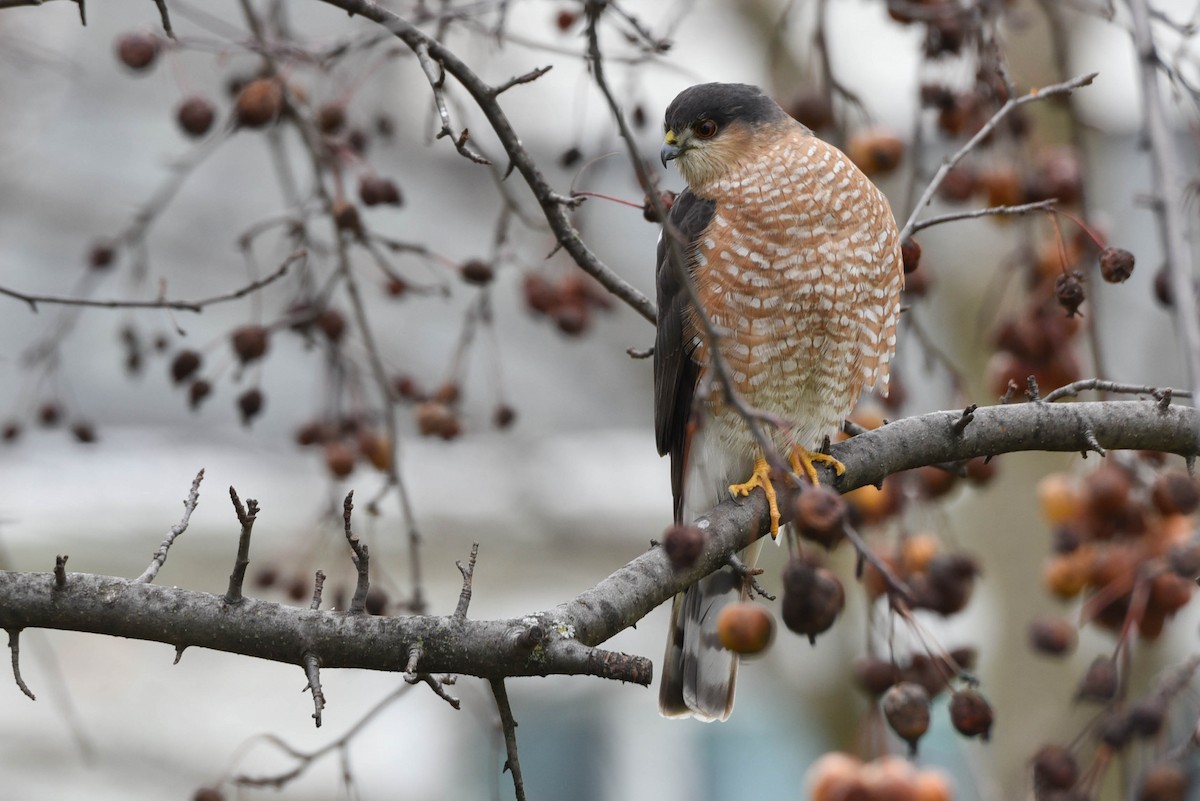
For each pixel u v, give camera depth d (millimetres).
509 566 19359
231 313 19484
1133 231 16031
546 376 20938
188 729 18250
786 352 7508
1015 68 11734
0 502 18281
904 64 15359
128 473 19078
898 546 8078
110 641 18703
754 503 6531
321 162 8336
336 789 18000
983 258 12859
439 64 6293
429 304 19516
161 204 9148
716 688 7547
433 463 19406
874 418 8609
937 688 7168
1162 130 6922
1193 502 7070
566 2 9555
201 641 5043
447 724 18547
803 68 13469
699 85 8117
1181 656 12430
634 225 18078
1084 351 14055
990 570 13180
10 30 13219
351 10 6133
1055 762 7156
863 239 7484
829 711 14422
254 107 7750
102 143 19422
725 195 7605
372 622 5008
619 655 4930
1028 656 12859
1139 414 6707
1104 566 7992
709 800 18609
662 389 7805
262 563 18312
